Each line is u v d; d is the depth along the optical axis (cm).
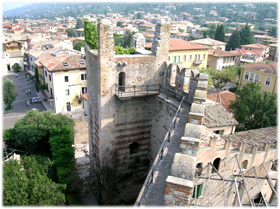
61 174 2616
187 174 1029
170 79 2470
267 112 3634
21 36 14550
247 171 2230
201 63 8438
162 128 2431
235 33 13300
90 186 2609
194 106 1563
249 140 2697
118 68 2331
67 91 6341
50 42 11031
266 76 6147
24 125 3897
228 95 4719
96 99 2520
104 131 2461
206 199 2067
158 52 2469
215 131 3030
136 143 2795
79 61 6400
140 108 2547
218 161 2139
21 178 1930
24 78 10344
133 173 2766
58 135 3256
